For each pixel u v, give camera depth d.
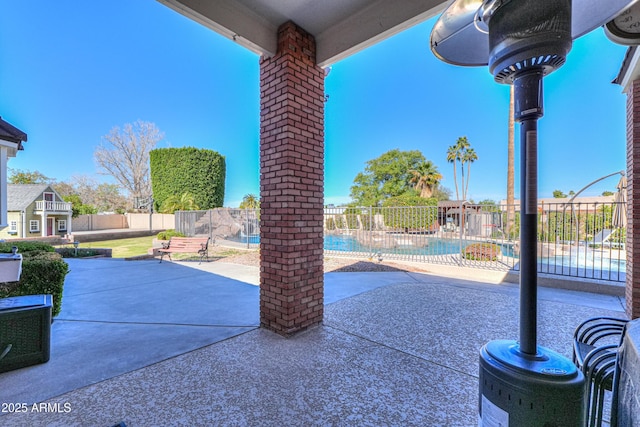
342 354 2.72
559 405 1.03
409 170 27.45
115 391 2.14
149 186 27.11
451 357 2.67
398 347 2.87
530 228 1.20
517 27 1.17
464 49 1.80
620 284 4.74
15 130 4.45
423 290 5.01
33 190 21.58
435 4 2.46
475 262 6.95
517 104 1.24
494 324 3.46
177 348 2.83
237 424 1.82
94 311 3.94
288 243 3.11
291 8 2.93
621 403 1.01
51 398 2.05
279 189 3.20
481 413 1.22
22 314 2.44
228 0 2.79
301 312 3.23
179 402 2.02
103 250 9.71
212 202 23.58
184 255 9.50
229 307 4.11
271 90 3.29
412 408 1.97
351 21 3.08
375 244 8.51
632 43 2.04
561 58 1.15
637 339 0.99
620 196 6.59
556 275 5.48
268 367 2.49
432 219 7.94
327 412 1.93
